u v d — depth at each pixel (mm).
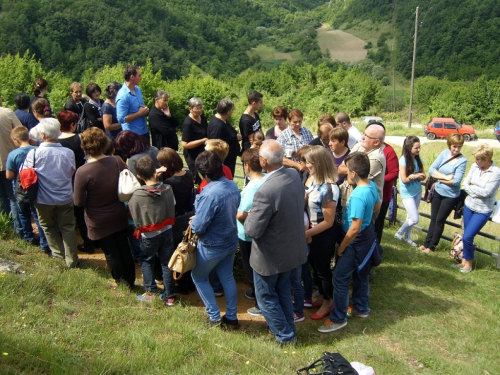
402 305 5148
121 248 4809
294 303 4770
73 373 3213
